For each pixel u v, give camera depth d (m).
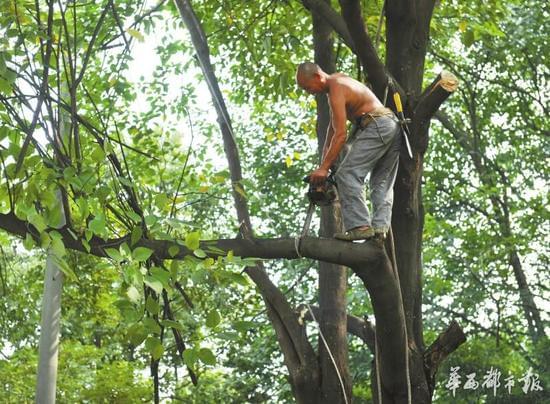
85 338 20.58
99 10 11.97
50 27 6.89
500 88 25.97
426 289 22.33
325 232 10.30
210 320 6.58
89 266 13.84
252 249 7.02
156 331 6.39
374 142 7.08
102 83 11.10
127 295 6.30
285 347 10.27
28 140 6.59
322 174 6.91
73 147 7.39
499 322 21.02
